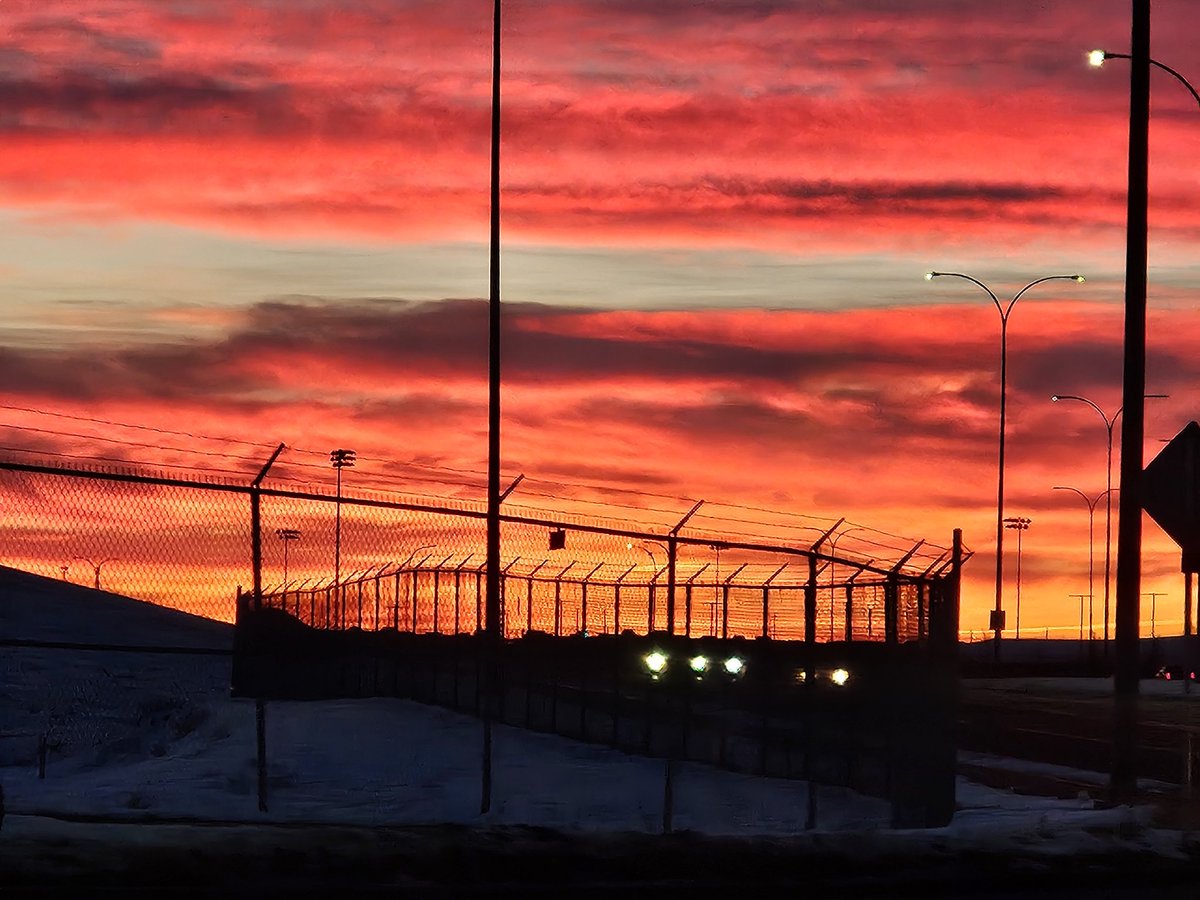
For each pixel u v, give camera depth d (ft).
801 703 87.76
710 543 83.51
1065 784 98.53
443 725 112.47
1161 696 217.77
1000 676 296.30
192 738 127.95
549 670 114.52
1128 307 83.76
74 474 62.80
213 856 52.85
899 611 86.69
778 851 58.54
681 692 96.07
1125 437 83.46
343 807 81.46
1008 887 56.59
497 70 109.09
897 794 77.66
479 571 110.01
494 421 102.32
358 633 128.06
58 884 48.55
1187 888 57.26
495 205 106.32
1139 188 83.87
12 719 158.30
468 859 54.95
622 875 55.16
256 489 68.08
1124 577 82.69
